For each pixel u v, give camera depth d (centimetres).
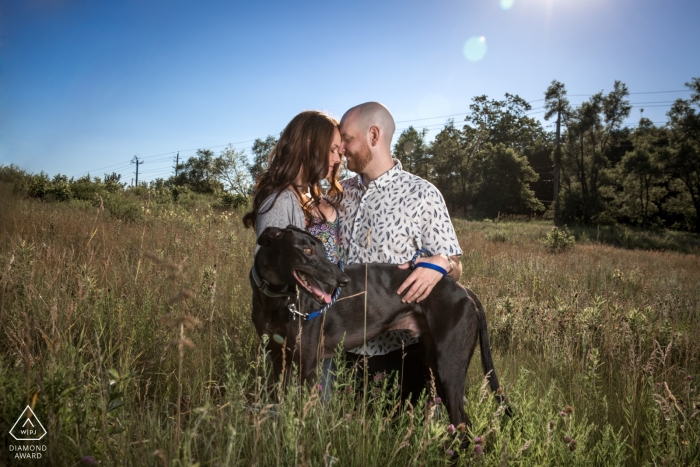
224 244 844
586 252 1692
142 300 432
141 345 366
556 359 442
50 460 196
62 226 809
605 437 269
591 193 4600
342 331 304
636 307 679
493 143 6806
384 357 355
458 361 300
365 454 237
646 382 377
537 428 270
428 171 7169
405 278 318
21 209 1080
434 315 307
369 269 315
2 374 240
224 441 226
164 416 283
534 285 758
